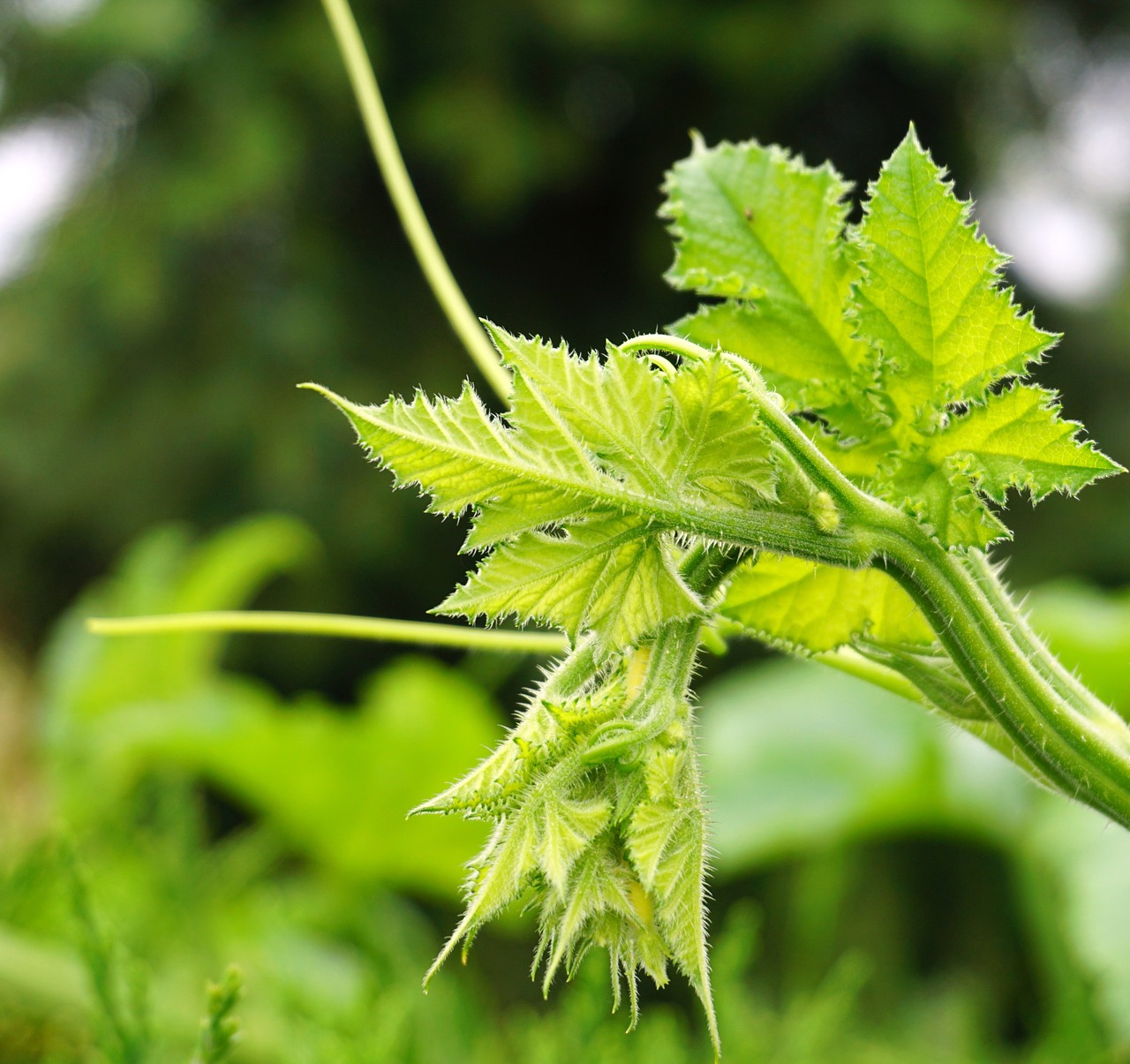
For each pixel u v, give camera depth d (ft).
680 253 3.44
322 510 21.66
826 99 22.50
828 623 3.32
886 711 8.63
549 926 3.07
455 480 3.07
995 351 3.21
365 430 3.06
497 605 3.08
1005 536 3.14
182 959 5.69
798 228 3.42
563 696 3.10
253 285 22.93
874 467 3.29
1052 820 6.63
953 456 3.19
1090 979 5.90
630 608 3.09
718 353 3.06
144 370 22.71
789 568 3.30
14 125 22.20
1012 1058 7.33
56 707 8.61
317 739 8.16
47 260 22.66
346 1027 4.85
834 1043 5.86
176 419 22.26
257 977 5.63
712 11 21.76
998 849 8.36
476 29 21.81
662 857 3.03
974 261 3.21
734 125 22.77
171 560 9.37
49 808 7.32
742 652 16.99
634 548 3.09
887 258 3.22
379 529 21.49
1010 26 20.97
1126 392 20.67
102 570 23.72
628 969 3.05
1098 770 3.15
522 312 24.23
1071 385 20.79
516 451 3.07
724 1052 4.71
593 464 3.09
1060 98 22.84
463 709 8.36
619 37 21.62
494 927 7.97
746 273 3.42
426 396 3.07
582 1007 4.34
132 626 3.57
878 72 22.02
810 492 3.11
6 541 23.45
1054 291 21.13
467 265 24.02
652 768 3.05
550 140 22.29
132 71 21.70
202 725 7.89
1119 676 7.57
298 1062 4.64
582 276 24.40
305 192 23.38
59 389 22.85
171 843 5.95
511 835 3.05
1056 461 3.17
